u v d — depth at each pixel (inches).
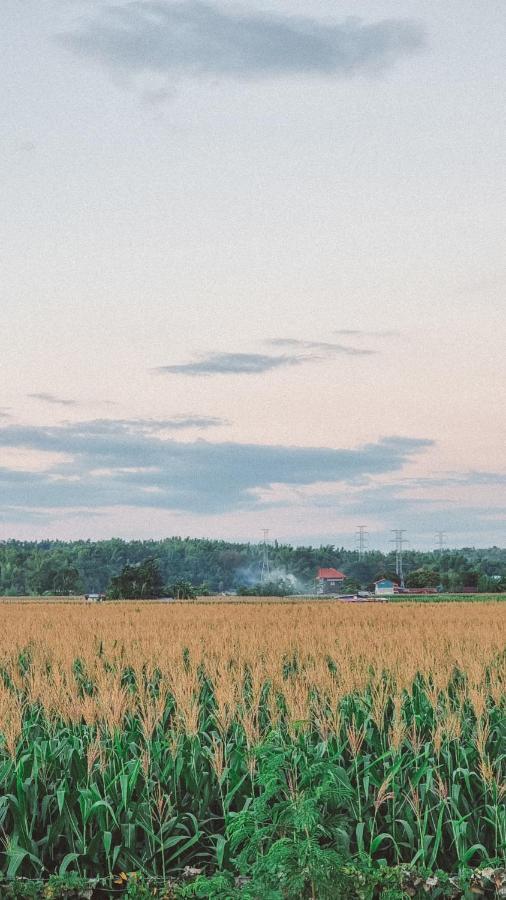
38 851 506.3
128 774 536.1
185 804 546.9
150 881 469.4
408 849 512.7
